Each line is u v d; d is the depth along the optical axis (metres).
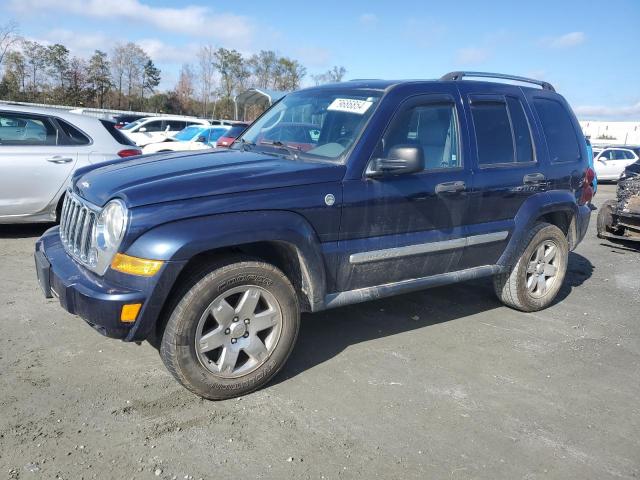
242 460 2.84
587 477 2.86
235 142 4.74
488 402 3.56
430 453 2.99
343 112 4.08
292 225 3.39
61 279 3.27
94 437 2.95
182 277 3.23
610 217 8.76
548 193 4.97
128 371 3.67
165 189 3.13
